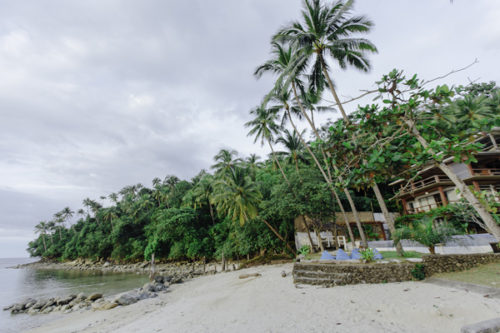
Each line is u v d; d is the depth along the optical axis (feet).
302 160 97.25
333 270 40.01
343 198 101.76
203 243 133.39
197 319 29.81
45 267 257.14
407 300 26.25
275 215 93.15
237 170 96.43
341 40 54.44
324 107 76.84
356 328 20.89
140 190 259.80
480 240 43.32
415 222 46.50
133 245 174.50
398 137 17.30
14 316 55.47
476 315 19.77
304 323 23.54
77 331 35.86
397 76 17.01
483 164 77.46
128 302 53.21
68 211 325.42
